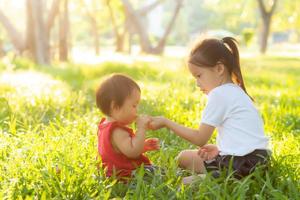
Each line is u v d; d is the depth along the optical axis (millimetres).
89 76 14648
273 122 6391
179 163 4656
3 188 3809
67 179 3844
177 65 16453
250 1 43688
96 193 3799
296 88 11438
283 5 44312
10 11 47125
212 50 4160
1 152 4773
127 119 4145
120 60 18766
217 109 4156
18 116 6918
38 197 3727
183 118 6758
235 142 4125
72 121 6391
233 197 3586
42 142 4953
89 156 4562
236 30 75375
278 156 4504
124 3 31312
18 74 13930
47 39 21875
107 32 89938
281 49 65250
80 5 42719
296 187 3980
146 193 3701
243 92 4262
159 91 8898
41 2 21562
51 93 8930
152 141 4309
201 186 3783
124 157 4188
